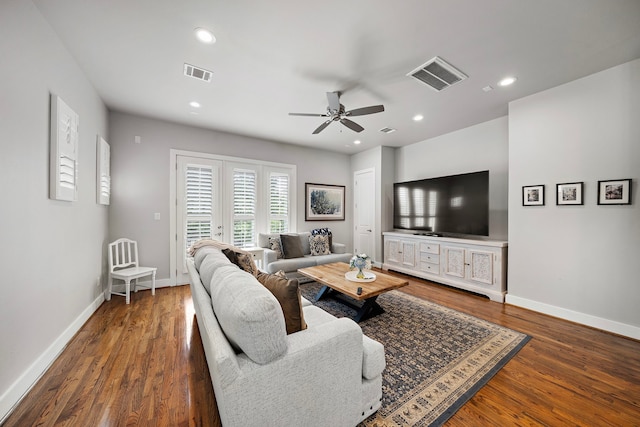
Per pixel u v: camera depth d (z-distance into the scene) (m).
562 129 2.67
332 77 2.53
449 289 3.73
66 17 1.75
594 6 1.63
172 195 3.82
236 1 1.61
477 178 3.65
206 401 1.50
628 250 2.30
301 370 1.07
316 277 2.92
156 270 3.56
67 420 1.35
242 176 4.43
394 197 4.96
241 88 2.76
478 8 1.66
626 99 2.29
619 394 1.57
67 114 2.04
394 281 2.77
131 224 3.54
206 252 2.26
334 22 1.79
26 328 1.58
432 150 4.59
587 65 2.33
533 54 2.16
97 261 2.92
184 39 1.98
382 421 1.34
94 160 2.79
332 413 1.18
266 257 3.92
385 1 1.60
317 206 5.38
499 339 2.24
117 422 1.34
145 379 1.69
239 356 1.03
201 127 4.03
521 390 1.60
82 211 2.47
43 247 1.78
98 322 2.54
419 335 2.31
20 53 1.53
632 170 2.28
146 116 3.58
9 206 1.44
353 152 5.71
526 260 2.97
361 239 5.61
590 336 2.30
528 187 2.93
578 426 1.34
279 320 1.02
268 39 1.98
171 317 2.67
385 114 3.48
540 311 2.84
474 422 1.35
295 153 5.08
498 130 3.66
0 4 1.36
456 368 1.82
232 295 1.12
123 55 2.19
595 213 2.48
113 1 1.61
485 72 2.43
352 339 1.24
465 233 3.79
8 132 1.43
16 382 1.47
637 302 2.26
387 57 2.20
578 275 2.59
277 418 1.01
